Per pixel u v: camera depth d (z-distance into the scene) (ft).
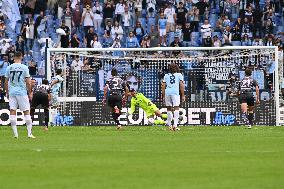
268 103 259.80
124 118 259.80
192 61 269.85
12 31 347.77
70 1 348.38
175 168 119.34
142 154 142.51
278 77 267.39
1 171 115.85
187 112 261.85
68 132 219.20
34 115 258.37
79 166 122.21
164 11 342.03
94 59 270.46
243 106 240.94
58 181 104.83
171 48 264.11
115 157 136.87
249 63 270.46
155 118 256.32
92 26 345.51
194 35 341.82
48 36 340.80
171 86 229.66
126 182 103.71
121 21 347.36
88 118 261.65
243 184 101.50
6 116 257.96
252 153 144.36
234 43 338.13
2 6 348.79
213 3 353.92
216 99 263.90
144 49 264.11
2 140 183.93
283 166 121.39
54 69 267.39
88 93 266.36
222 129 233.96
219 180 105.50
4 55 322.34
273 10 351.05
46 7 353.10
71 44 324.60
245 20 341.82
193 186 99.86
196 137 193.36
